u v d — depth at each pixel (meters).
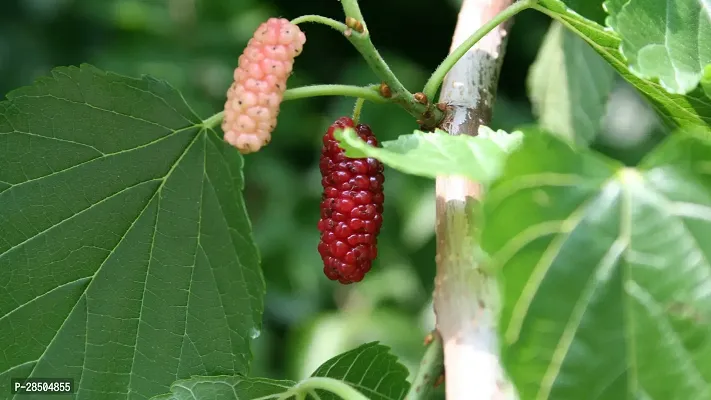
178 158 0.36
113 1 0.85
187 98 0.79
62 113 0.35
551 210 0.27
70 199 0.35
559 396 0.27
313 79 0.86
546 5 0.32
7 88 0.84
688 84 0.30
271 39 0.32
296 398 0.33
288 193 0.78
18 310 0.35
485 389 0.29
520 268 0.27
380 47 0.88
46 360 0.35
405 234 0.75
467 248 0.30
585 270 0.27
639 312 0.27
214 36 0.84
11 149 0.35
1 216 0.35
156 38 0.84
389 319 0.74
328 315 0.75
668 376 0.27
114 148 0.35
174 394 0.34
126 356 0.35
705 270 0.27
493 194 0.27
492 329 0.29
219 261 0.36
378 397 0.35
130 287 0.36
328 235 0.33
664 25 0.31
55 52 0.86
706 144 0.27
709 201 0.27
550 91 0.45
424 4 0.86
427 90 0.33
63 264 0.35
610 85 0.44
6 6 0.85
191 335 0.36
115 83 0.35
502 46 0.35
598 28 0.32
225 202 0.36
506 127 0.76
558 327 0.27
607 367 0.27
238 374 0.36
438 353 0.30
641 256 0.27
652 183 0.27
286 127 0.81
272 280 0.76
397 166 0.28
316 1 0.87
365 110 0.76
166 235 0.36
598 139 0.76
